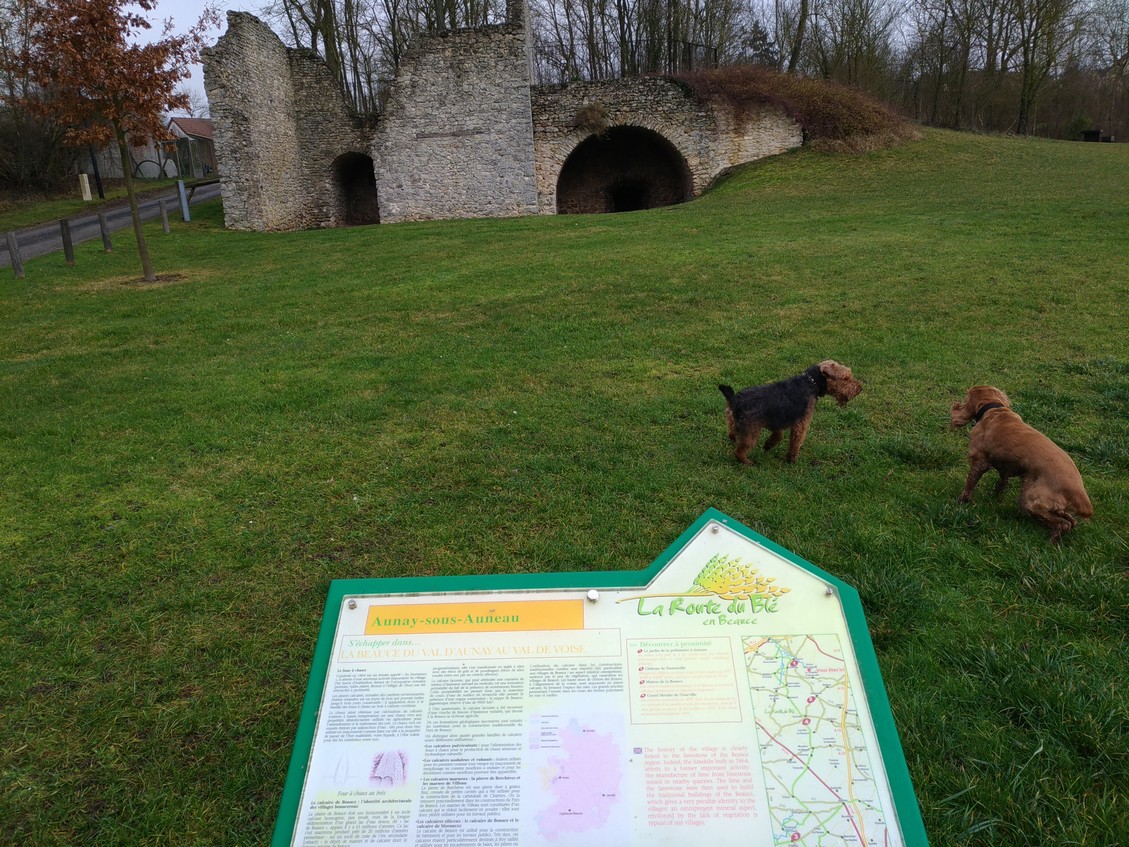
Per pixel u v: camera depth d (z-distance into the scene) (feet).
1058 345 26.91
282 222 94.43
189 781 9.83
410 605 7.61
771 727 6.79
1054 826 8.46
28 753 10.32
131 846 8.99
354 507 16.57
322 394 24.71
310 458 19.43
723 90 94.32
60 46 43.55
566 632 7.43
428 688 7.13
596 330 31.50
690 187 98.22
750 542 7.89
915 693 10.40
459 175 94.22
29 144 125.08
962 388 23.12
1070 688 10.18
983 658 10.93
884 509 15.62
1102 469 17.30
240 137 83.41
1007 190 65.16
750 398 17.52
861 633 7.31
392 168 94.63
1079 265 37.88
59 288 49.24
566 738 6.78
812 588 7.62
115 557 14.96
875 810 6.33
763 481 17.17
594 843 6.24
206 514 16.60
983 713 10.07
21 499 17.61
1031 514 13.87
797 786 6.46
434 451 19.63
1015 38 139.33
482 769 6.63
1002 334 28.37
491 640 7.41
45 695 11.32
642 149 107.24
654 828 6.30
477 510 16.26
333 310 38.60
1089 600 12.19
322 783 6.62
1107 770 9.11
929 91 156.87
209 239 73.87
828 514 15.55
